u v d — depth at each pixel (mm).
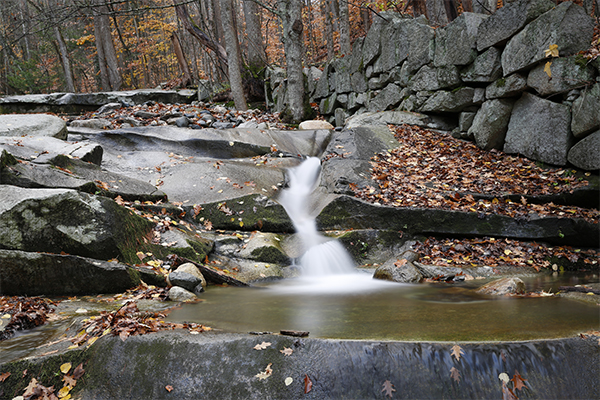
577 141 6957
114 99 15953
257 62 16844
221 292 4895
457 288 5027
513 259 6062
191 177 7613
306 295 4738
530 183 7172
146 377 2846
